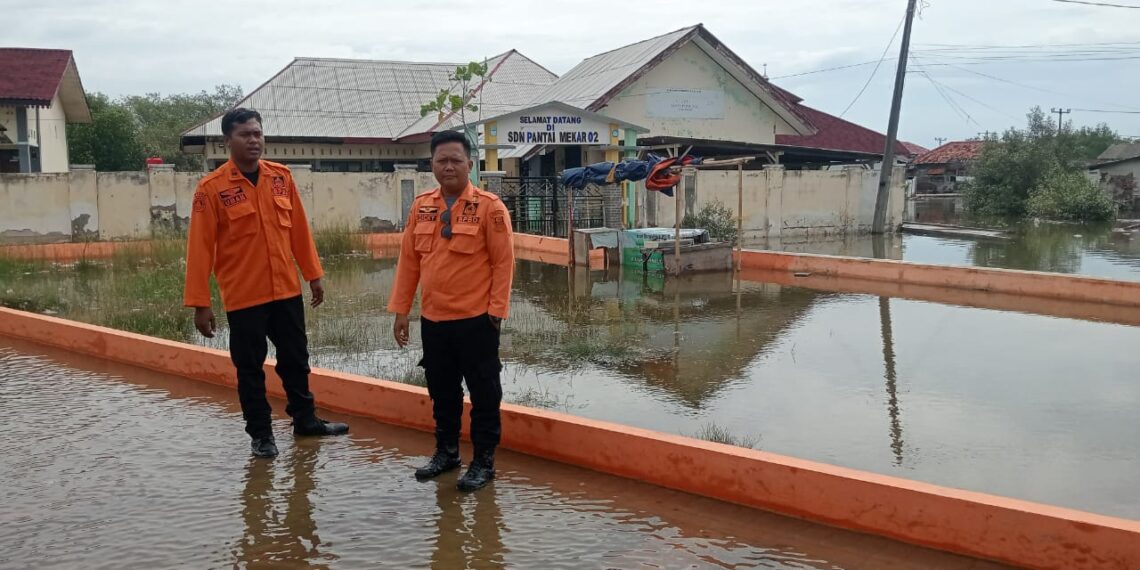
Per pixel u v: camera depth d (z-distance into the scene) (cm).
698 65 2655
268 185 468
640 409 599
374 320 955
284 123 2778
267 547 346
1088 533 313
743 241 2183
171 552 341
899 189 2511
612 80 2494
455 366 429
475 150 1750
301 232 490
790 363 747
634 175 1392
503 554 340
